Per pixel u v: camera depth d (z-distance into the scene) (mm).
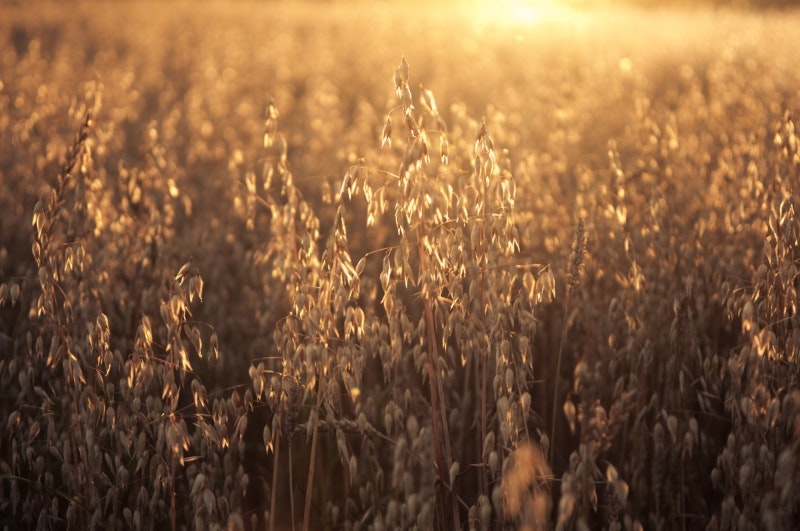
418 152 2461
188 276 2756
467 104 8898
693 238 3664
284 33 17531
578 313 3496
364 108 6863
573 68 12008
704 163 5004
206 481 2664
